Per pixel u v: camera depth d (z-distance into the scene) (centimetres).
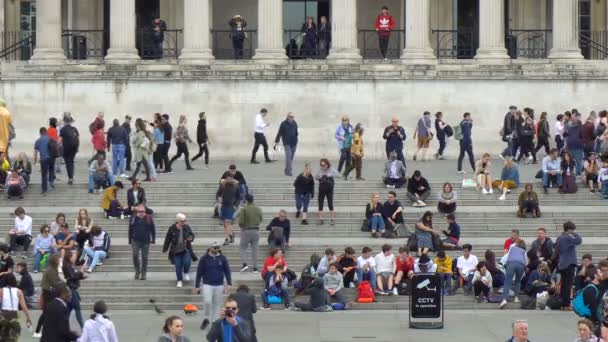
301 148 9981
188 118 10012
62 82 9994
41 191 8406
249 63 10056
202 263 6297
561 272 6906
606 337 4997
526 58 10494
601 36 10800
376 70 9988
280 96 9994
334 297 7012
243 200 7994
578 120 8769
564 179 8406
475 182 8462
